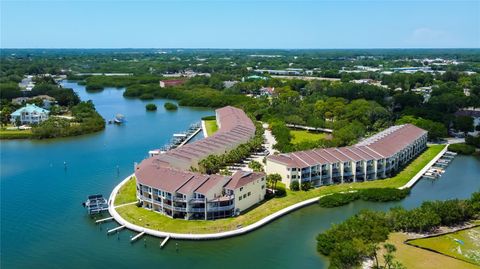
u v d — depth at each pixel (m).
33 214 127.44
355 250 93.50
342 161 152.38
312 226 119.25
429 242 105.69
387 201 138.25
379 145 170.38
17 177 162.00
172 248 106.94
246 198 127.25
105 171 169.00
